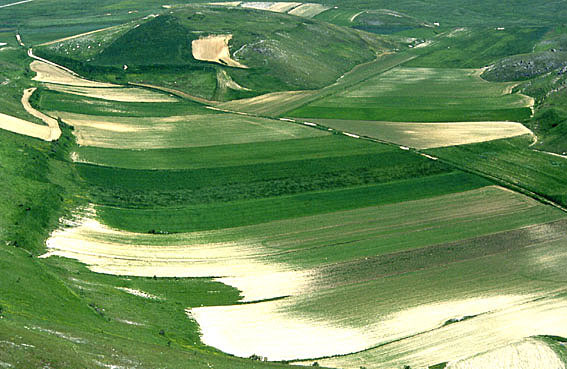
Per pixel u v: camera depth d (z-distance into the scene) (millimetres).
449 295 83062
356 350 71125
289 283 85125
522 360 69250
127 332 68250
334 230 100000
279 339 72750
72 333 62281
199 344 70625
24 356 54656
